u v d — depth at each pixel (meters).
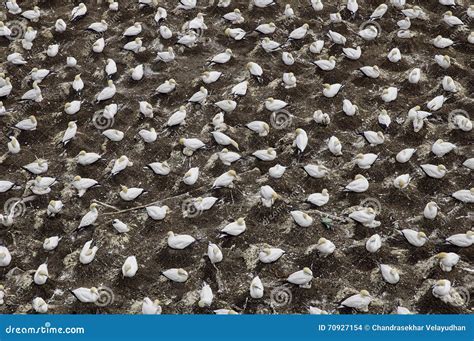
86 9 35.66
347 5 35.25
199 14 34.56
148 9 36.09
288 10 34.94
